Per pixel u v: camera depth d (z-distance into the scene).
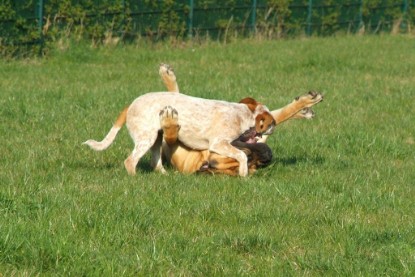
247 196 11.54
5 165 13.09
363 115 19.47
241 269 8.81
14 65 25.73
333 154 15.21
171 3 32.31
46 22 27.86
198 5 33.38
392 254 9.39
